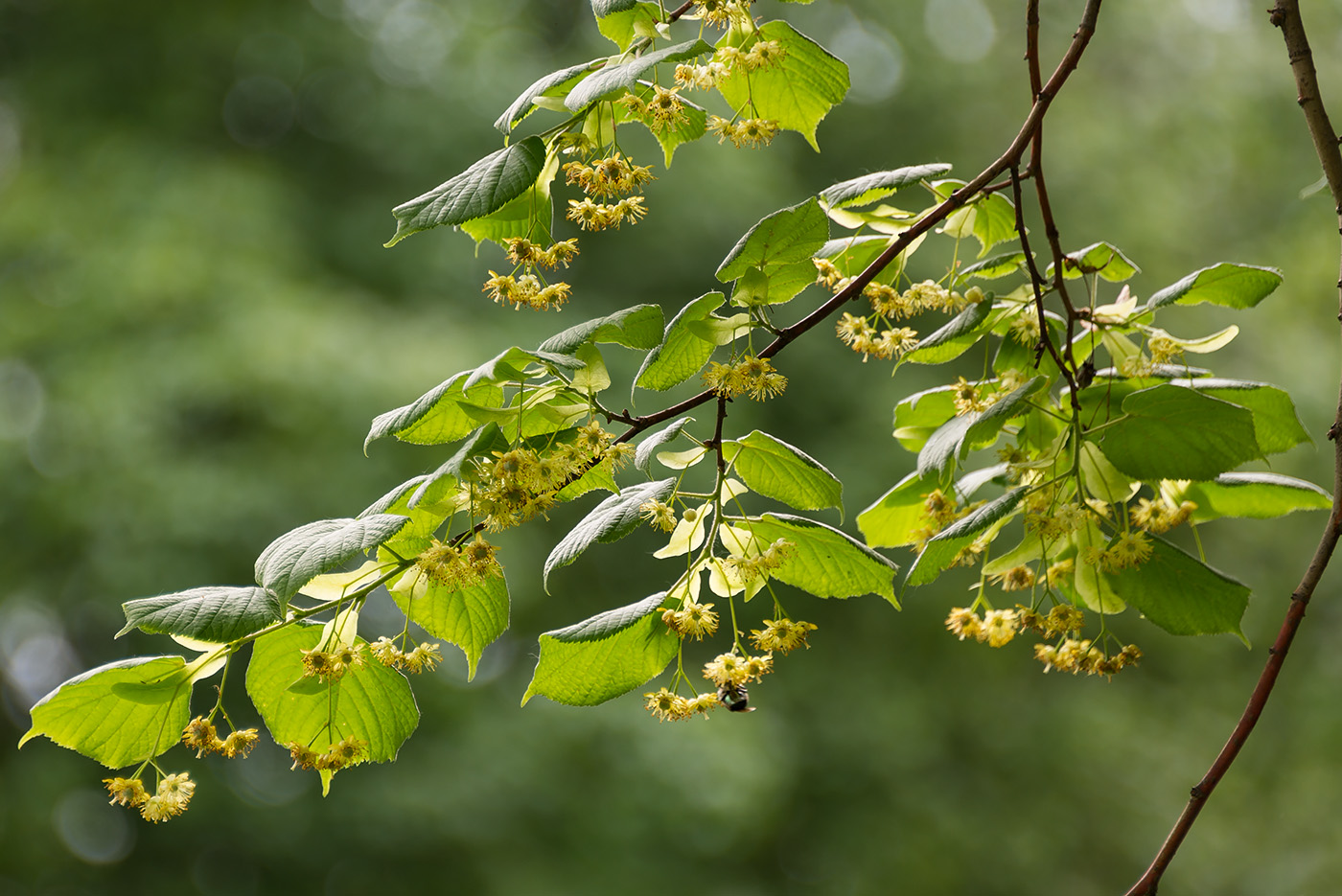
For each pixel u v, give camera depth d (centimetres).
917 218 190
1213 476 162
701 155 742
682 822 684
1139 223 837
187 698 147
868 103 862
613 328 143
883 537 218
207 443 655
